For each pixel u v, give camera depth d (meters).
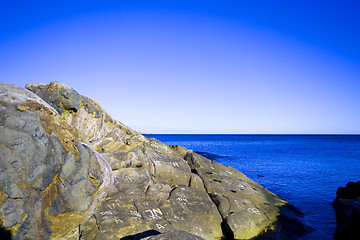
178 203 12.16
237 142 146.00
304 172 35.56
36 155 6.13
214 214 12.38
